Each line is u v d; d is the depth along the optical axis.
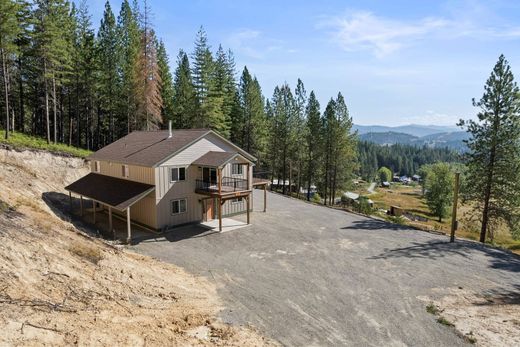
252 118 46.88
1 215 10.72
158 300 10.43
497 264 15.94
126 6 41.91
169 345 7.94
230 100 46.22
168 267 14.20
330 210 28.56
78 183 24.91
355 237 20.14
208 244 18.30
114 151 25.67
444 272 14.74
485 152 24.44
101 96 40.53
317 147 47.09
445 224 48.41
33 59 34.75
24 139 30.86
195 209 22.73
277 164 50.62
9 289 7.47
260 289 12.60
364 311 11.02
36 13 29.83
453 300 12.02
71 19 38.78
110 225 19.92
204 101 40.22
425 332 9.77
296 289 12.66
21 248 9.02
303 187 56.50
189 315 9.91
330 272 14.47
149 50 34.09
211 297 11.67
